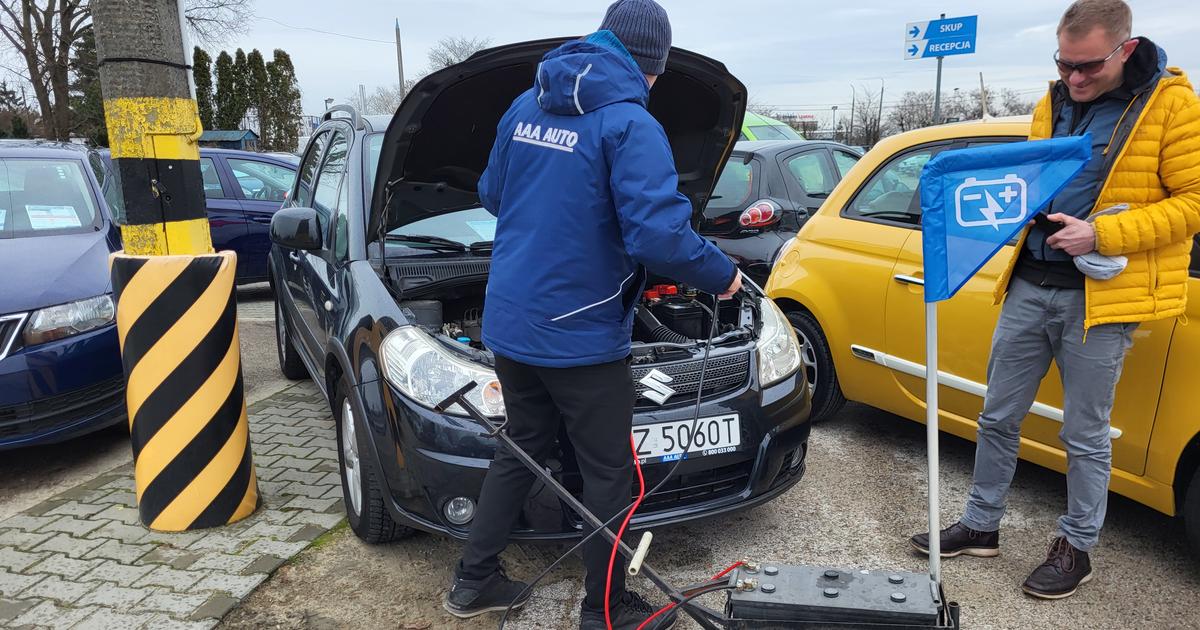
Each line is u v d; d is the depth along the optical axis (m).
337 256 3.55
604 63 2.06
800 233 4.25
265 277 8.07
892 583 2.06
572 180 2.09
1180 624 2.57
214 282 3.06
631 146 2.01
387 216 3.34
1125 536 3.10
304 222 3.46
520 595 2.52
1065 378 2.63
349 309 3.17
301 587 2.81
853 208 3.98
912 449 4.00
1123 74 2.41
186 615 2.61
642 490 2.34
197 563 2.93
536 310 2.16
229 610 2.65
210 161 7.81
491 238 3.73
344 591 2.79
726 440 2.78
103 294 3.95
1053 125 2.65
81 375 3.79
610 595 2.41
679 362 2.85
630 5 2.13
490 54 2.71
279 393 4.96
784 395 2.98
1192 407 2.62
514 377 2.35
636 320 3.46
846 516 3.33
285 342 5.10
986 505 2.93
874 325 3.75
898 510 3.37
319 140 4.72
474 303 3.53
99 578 2.83
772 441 2.88
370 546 3.08
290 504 3.41
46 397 3.70
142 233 3.01
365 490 2.89
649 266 2.04
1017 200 2.18
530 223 2.17
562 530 2.61
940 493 3.51
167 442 3.10
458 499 2.60
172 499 3.14
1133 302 2.43
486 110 3.04
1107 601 2.70
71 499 3.49
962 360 3.33
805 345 4.23
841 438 4.14
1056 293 2.58
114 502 3.45
